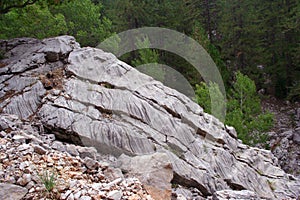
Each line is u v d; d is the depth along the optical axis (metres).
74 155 4.99
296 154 16.45
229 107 13.88
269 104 23.97
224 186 6.25
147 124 6.45
